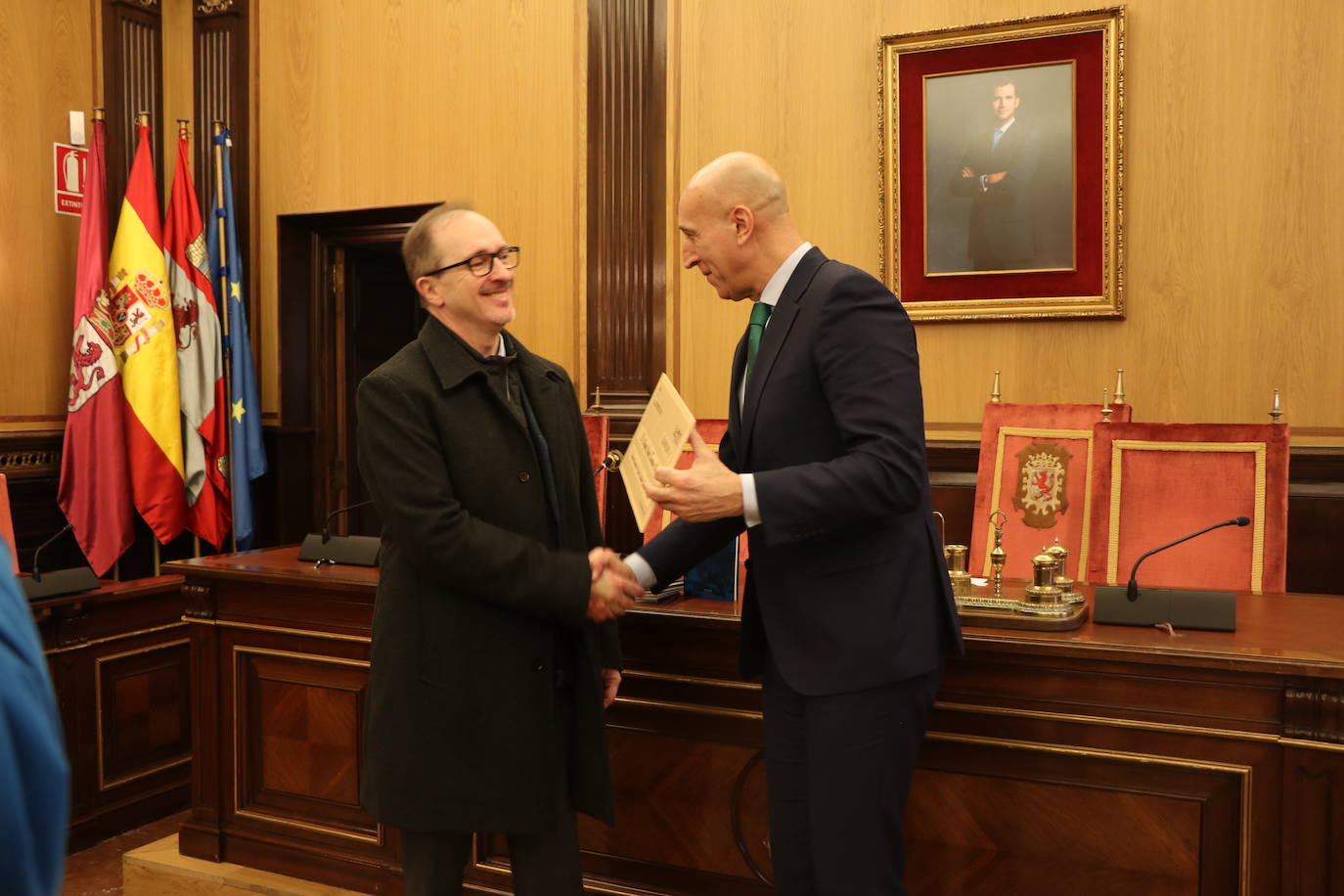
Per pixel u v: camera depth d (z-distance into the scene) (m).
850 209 4.52
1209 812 2.19
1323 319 3.86
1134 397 4.14
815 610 1.92
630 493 2.17
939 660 1.96
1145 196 4.08
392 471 2.06
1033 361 4.28
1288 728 2.09
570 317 4.99
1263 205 3.92
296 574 3.11
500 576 2.04
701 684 2.69
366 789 2.17
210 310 5.20
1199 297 4.02
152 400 4.95
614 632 2.44
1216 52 3.95
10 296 4.88
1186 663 2.14
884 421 1.81
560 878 2.18
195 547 5.37
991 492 3.71
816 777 1.92
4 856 0.55
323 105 5.45
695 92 4.73
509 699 2.11
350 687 3.11
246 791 3.30
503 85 5.08
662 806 2.76
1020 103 4.20
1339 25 3.79
